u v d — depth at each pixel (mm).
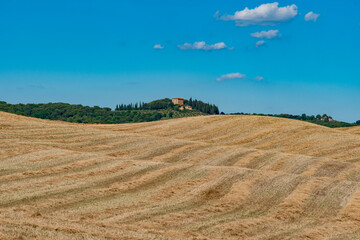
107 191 36281
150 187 37938
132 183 39000
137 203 33125
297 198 35250
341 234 27828
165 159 54000
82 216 29000
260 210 32594
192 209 32156
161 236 24500
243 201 34438
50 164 44750
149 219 29203
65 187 36719
